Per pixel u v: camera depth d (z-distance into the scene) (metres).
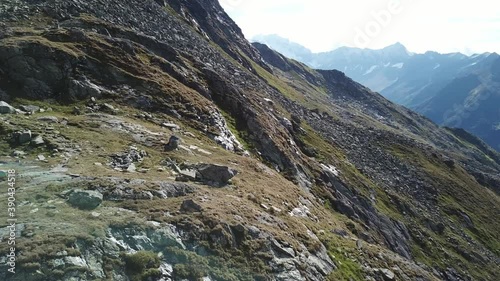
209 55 81.69
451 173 118.81
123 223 18.67
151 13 79.19
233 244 21.23
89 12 60.31
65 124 32.03
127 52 48.41
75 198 19.94
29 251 15.29
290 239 24.97
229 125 52.84
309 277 22.75
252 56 161.75
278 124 66.38
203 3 159.62
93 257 16.39
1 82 35.09
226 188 28.69
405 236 67.50
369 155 95.19
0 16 48.41
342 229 38.62
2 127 28.52
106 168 26.05
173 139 33.50
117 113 37.62
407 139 129.00
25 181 21.72
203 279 18.16
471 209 100.19
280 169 51.03
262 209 27.88
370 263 31.56
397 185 87.56
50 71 38.19
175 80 49.91
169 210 21.19
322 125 98.38
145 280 16.47
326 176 61.72
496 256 83.12
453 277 64.00
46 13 53.38
